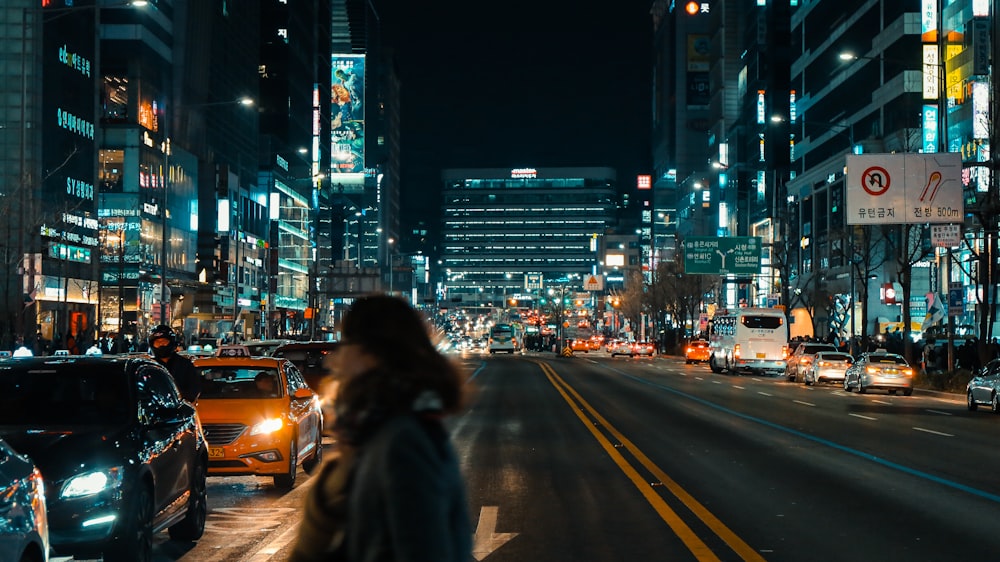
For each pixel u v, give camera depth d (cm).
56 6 6450
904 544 1102
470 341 19288
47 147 6288
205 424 1519
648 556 1048
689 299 10750
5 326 4656
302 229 12694
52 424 980
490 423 2703
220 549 1120
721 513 1312
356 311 295
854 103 8512
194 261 8681
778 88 10906
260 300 9456
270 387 1616
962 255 6234
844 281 8288
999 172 3944
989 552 1059
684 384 4809
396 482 264
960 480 1616
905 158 3900
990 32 6031
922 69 7188
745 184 12125
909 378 4078
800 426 2602
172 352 1384
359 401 278
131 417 1005
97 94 7075
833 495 1462
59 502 888
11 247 4703
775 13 11000
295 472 1609
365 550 268
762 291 10500
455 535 279
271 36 11888
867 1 8212
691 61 18675
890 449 2067
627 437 2328
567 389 4319
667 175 19875
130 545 927
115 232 7225
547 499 1434
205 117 8969
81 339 5119
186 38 8462
